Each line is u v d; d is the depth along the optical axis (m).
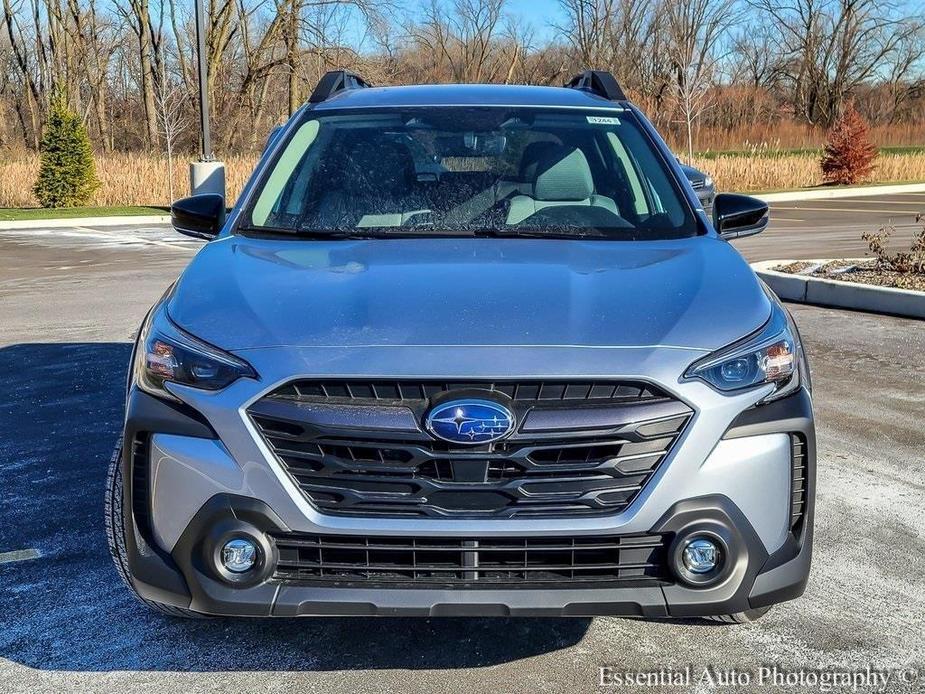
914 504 4.27
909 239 15.36
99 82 50.22
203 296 2.87
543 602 2.50
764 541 2.59
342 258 3.14
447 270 2.98
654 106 42.84
